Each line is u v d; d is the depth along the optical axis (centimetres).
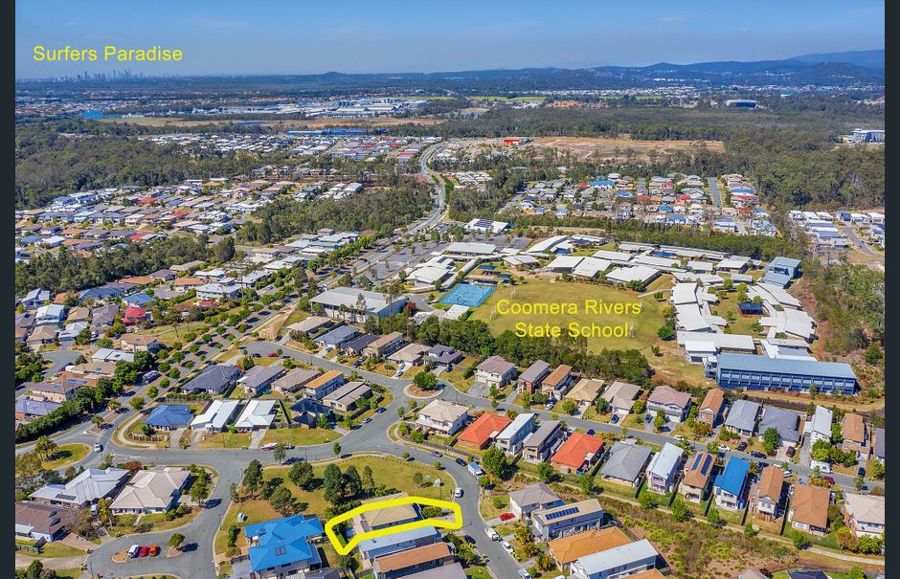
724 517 8875
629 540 8269
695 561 8094
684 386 12269
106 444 10950
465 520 8925
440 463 10262
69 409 11569
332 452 10619
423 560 7888
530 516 8912
